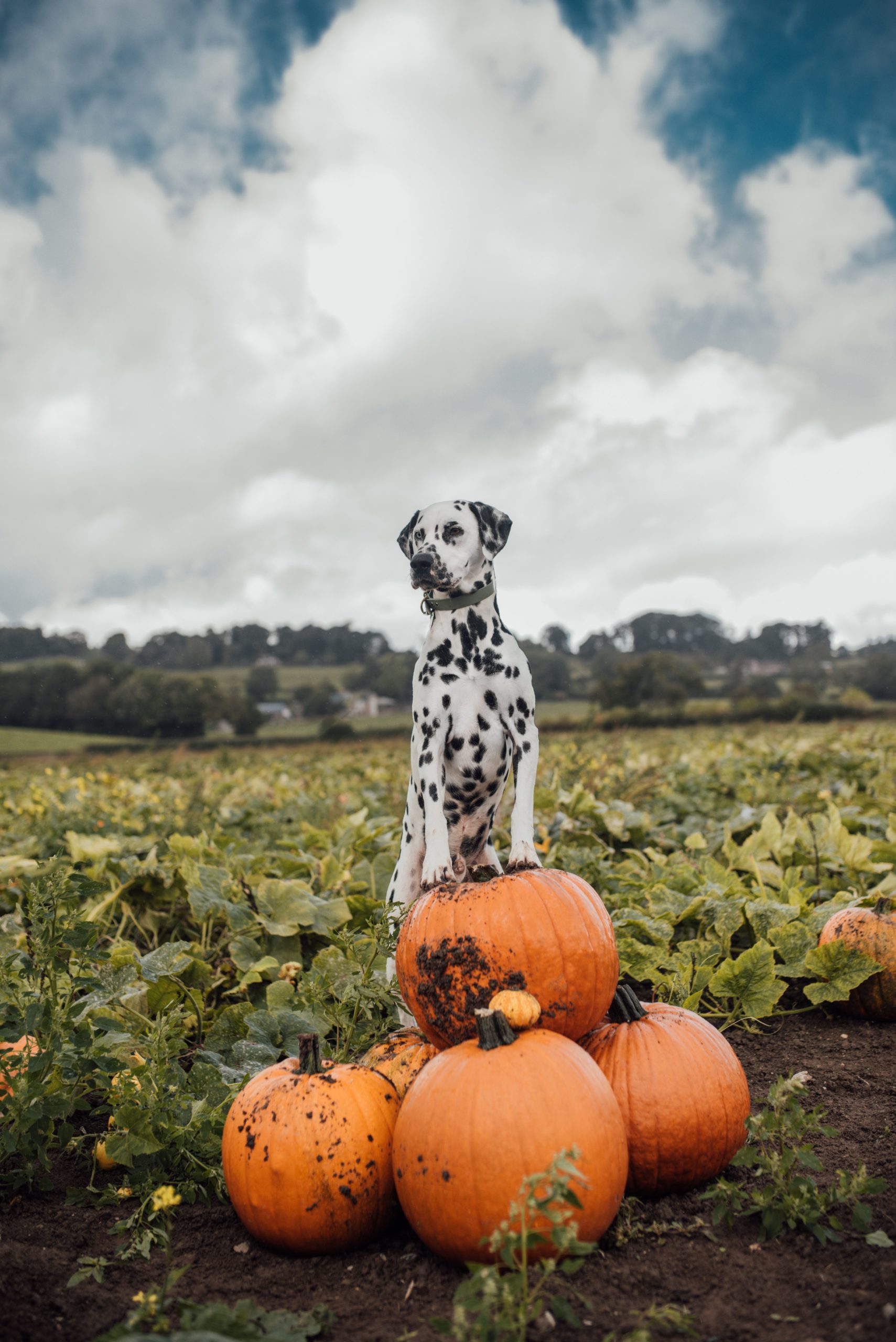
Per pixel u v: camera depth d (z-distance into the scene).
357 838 6.96
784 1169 2.50
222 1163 2.77
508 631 4.10
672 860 6.09
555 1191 2.08
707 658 93.25
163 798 11.41
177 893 5.89
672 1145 2.68
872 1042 3.98
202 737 50.03
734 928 4.59
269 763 19.62
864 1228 2.38
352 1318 2.20
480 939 2.90
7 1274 2.31
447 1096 2.41
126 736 51.84
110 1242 2.63
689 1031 2.92
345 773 14.63
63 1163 3.20
